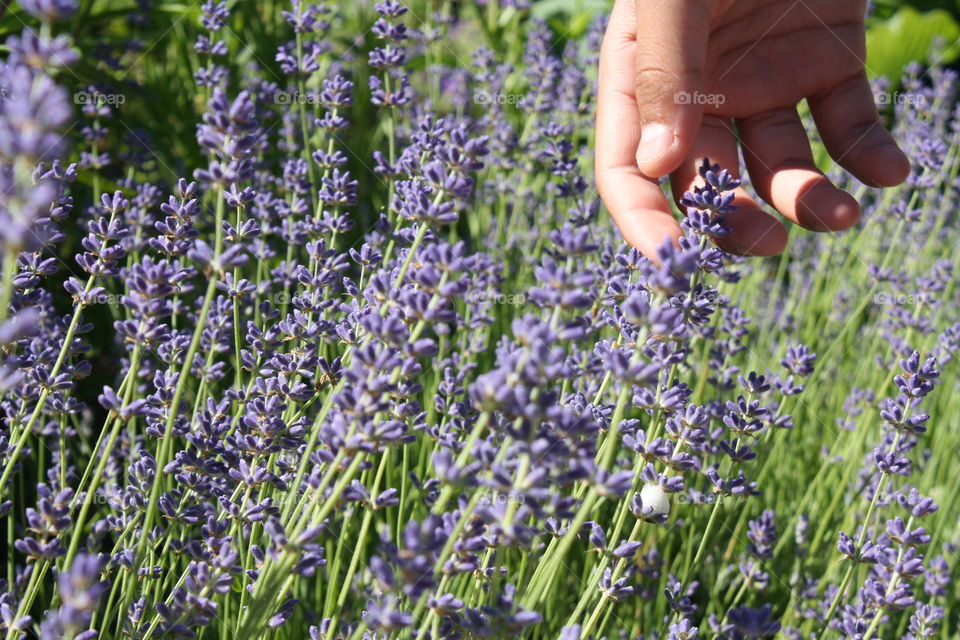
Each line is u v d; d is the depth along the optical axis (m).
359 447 0.52
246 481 0.58
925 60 1.65
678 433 0.58
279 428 0.58
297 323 0.60
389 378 0.53
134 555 0.58
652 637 0.66
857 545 0.60
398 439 0.53
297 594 0.65
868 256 0.91
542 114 0.88
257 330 0.61
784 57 0.70
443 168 0.55
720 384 0.72
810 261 0.94
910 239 0.89
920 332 0.78
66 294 0.79
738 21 0.69
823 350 0.86
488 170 0.90
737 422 0.61
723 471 0.72
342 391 0.52
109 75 0.83
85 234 0.79
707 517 0.73
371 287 0.56
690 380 0.78
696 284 0.60
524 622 0.52
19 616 0.55
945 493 0.78
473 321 0.72
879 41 1.64
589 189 0.83
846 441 0.79
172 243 0.59
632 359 0.52
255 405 0.58
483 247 0.86
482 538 0.55
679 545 0.75
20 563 0.68
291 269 0.71
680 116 0.64
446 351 0.76
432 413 0.72
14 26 0.83
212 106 0.52
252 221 0.60
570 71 0.89
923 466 0.79
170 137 0.89
